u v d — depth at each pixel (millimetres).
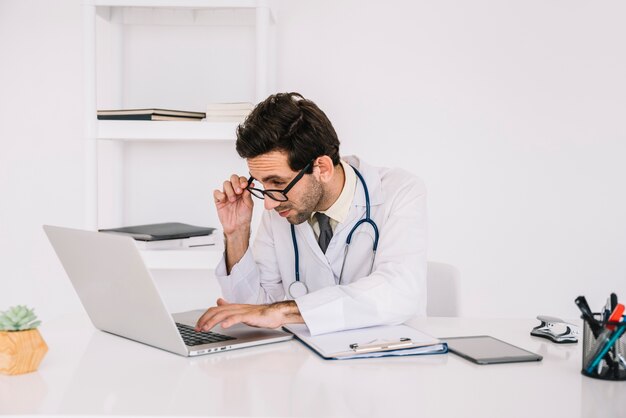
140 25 2645
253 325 1419
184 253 2270
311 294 1484
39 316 2725
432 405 1036
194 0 2279
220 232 2705
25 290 2721
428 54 2656
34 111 2662
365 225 1791
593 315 1271
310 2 2639
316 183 1652
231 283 1794
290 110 1583
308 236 1794
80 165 2678
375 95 2668
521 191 2693
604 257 2707
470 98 2668
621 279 2709
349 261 1812
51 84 2654
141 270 1237
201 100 2666
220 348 1339
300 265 1874
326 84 2662
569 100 2666
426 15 2645
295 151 1582
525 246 2711
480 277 2723
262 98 2314
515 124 2674
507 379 1175
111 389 1101
